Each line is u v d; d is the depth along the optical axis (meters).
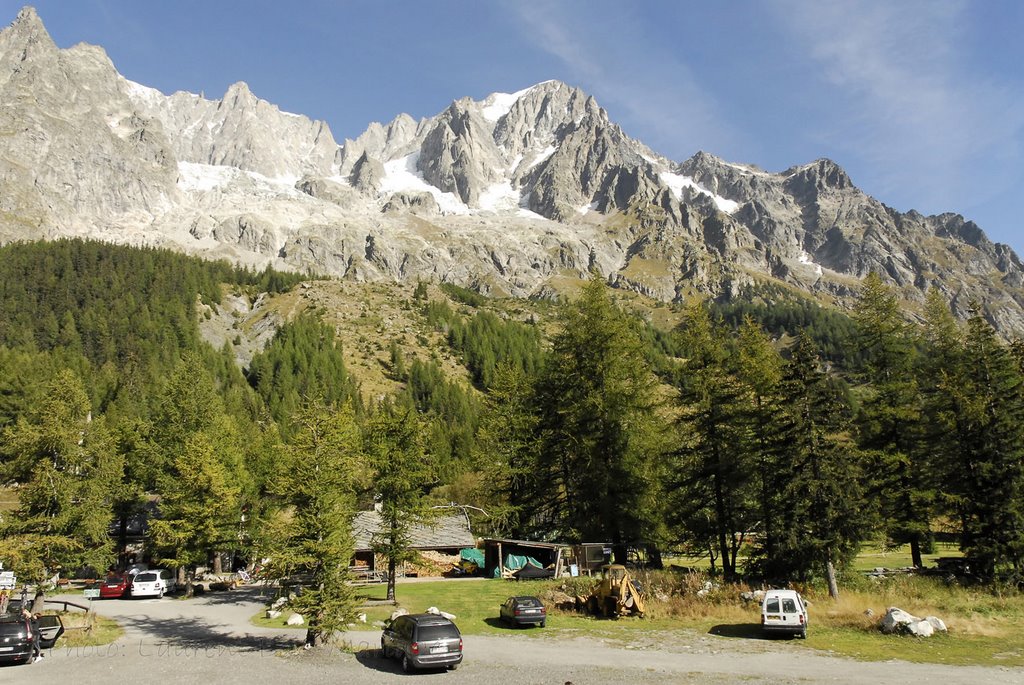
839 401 36.38
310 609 27.44
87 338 160.75
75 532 38.00
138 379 128.00
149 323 169.62
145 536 64.19
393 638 24.55
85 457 39.25
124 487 57.19
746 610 32.62
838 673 21.36
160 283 199.12
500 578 49.41
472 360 193.12
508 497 53.78
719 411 40.75
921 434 41.47
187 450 54.25
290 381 153.25
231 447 65.19
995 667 21.92
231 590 53.06
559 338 46.59
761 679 20.64
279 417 132.50
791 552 35.44
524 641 27.95
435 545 54.88
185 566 50.47
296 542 28.14
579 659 24.33
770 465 37.62
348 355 185.25
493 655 25.38
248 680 22.14
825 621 30.23
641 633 29.22
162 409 64.44
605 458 42.75
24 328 159.38
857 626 29.08
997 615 30.45
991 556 36.22
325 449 29.44
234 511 55.75
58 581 51.56
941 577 38.09
